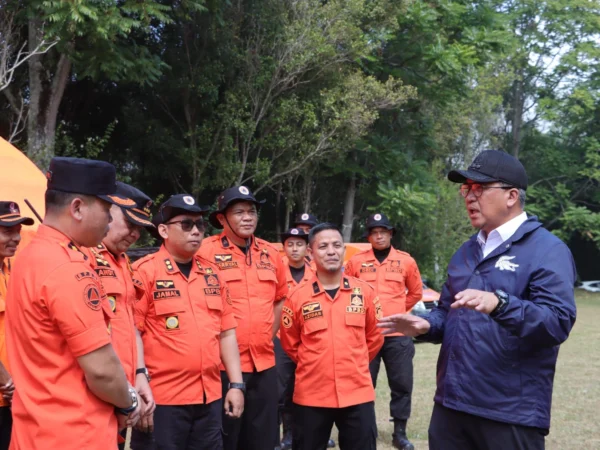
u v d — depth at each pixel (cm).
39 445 237
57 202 252
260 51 1600
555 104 3178
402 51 1920
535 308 271
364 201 2131
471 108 2406
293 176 1794
